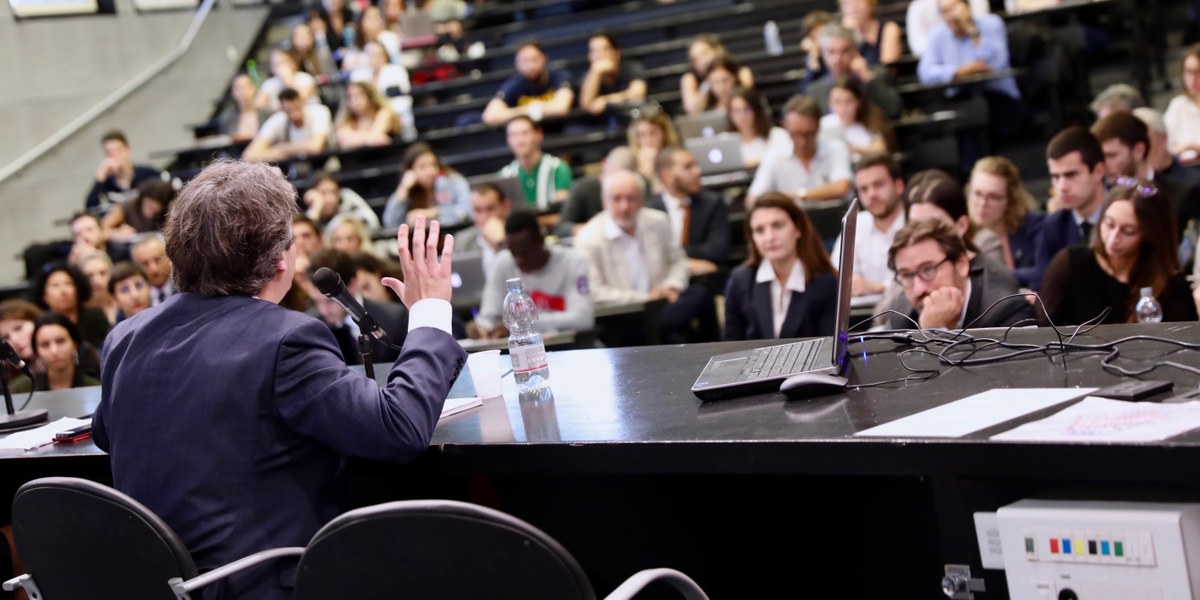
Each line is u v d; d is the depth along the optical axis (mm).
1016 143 6906
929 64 7043
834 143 5914
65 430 2318
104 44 9414
